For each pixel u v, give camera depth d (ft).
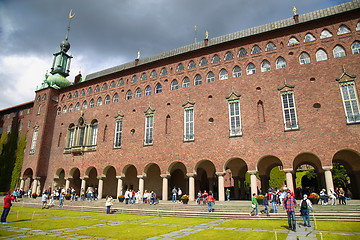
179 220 70.64
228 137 109.29
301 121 98.94
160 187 136.87
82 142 155.22
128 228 56.80
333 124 94.38
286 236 45.73
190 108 120.88
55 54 197.88
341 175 157.28
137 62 153.28
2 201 136.05
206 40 132.16
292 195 53.01
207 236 46.65
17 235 48.21
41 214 86.38
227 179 209.67
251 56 114.32
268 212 70.64
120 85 148.46
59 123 167.73
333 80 98.32
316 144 94.89
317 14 113.09
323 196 82.48
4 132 201.36
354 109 93.25
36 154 159.84
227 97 113.80
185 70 127.85
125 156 132.98
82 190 134.82
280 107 103.65
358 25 100.07
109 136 142.61
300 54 106.22
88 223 65.10
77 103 164.14
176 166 139.23
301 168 198.80
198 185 141.49
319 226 54.85
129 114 139.03
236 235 47.24
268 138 102.32
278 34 111.45
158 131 126.62
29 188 169.58
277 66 108.99
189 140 116.98
